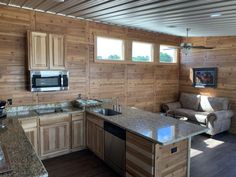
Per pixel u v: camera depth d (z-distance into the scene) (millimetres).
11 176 1528
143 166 2707
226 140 5188
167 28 5203
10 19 3814
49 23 4234
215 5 3066
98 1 3139
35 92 4191
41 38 3828
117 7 3418
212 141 5098
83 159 3957
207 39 6309
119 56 5555
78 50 4699
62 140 4047
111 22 4789
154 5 3205
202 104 6223
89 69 4926
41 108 4281
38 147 3762
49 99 4387
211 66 6262
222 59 5980
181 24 4547
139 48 5984
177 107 6688
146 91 6191
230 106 5875
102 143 3721
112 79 5371
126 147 3039
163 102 6727
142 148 2709
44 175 1570
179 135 2617
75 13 4039
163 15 3801
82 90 4848
